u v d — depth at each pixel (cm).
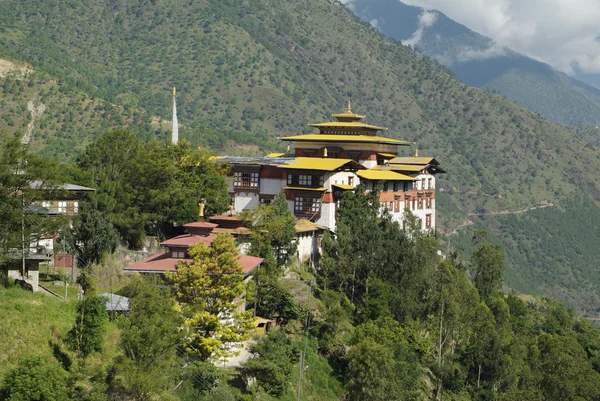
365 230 12200
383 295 11219
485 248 15075
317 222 12850
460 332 11762
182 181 12312
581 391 10469
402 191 15000
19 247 8825
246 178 13425
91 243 10075
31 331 7569
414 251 12388
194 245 8706
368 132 16600
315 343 10219
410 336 10975
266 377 8775
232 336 8369
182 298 8469
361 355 9606
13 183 8812
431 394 10800
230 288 8556
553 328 14975
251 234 10806
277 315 10206
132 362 7131
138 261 10431
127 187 11662
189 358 8256
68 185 10919
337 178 13162
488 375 11262
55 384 6575
